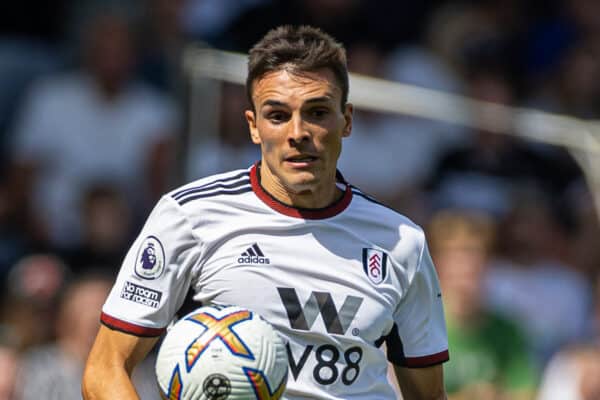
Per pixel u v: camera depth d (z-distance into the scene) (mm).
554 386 34312
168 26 44062
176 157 32500
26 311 32906
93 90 42406
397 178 41781
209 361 16641
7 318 33594
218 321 16938
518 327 34250
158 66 43625
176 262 18062
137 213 40438
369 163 41438
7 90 43531
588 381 33750
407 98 37719
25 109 43062
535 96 47344
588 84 47750
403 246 18719
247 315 17125
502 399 33594
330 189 18422
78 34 46312
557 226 41375
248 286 17906
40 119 42250
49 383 31672
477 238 33594
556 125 38844
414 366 19297
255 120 18250
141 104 42625
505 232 40031
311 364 17891
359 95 37406
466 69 46688
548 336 38000
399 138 42125
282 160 17766
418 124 42469
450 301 33438
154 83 43469
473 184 41375
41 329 33062
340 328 17969
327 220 18344
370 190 41219
